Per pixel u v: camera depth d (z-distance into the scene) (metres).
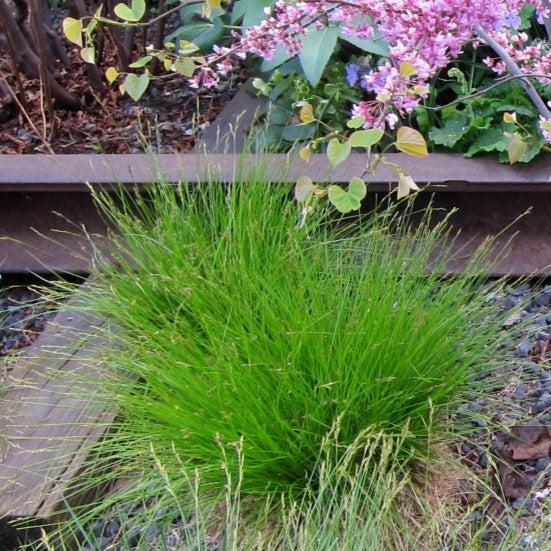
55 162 2.79
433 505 1.94
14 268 2.90
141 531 1.87
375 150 2.90
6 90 3.66
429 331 1.98
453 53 1.99
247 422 1.88
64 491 1.93
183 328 2.15
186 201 2.67
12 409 2.19
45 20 3.86
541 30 3.25
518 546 1.72
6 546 1.92
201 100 3.71
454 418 2.14
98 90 3.77
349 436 1.95
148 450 1.94
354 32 2.03
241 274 2.15
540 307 2.55
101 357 2.24
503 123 2.75
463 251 2.71
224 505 1.96
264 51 2.20
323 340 1.93
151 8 4.12
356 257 2.40
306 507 1.90
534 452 2.04
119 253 2.68
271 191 2.60
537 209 2.67
